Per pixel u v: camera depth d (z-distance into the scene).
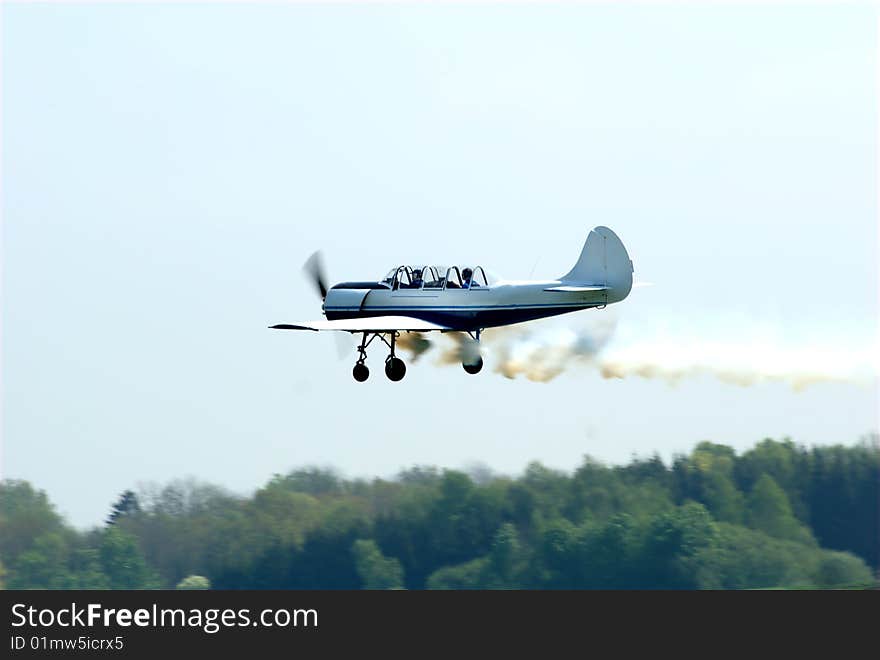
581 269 174.12
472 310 172.38
